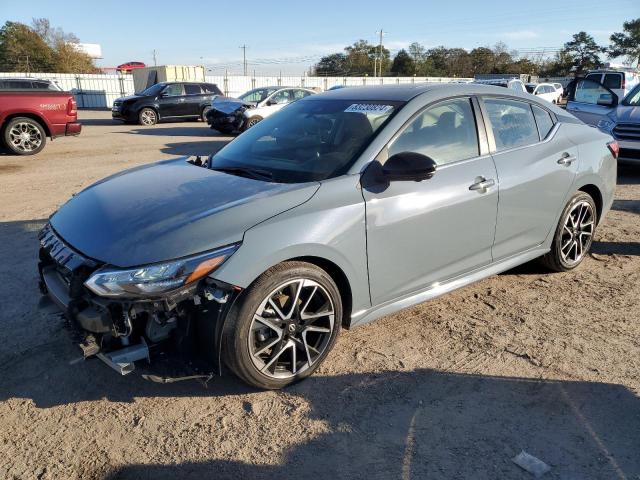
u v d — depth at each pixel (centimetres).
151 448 260
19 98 1133
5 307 402
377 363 331
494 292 438
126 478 242
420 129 350
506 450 257
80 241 285
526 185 398
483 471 244
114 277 255
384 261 324
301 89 1811
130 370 265
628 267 493
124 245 268
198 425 276
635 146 863
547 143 427
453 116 370
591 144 464
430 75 8475
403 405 291
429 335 367
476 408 288
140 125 2084
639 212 684
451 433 269
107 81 3666
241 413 285
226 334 272
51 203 718
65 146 1348
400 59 8706
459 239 362
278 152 361
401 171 304
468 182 359
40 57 6341
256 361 286
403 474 242
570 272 481
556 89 2747
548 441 262
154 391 305
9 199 740
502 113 404
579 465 246
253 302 274
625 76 1625
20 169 987
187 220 277
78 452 257
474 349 348
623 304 414
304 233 285
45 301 319
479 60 8038
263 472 245
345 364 330
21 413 286
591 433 268
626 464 246
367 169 320
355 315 323
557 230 448
